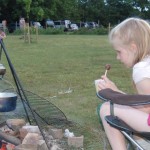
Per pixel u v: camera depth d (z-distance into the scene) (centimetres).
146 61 280
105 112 279
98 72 1078
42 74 1038
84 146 442
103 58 1509
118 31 287
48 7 5247
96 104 651
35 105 549
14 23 5022
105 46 2203
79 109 614
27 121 507
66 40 2880
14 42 2591
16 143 414
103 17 6375
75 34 4419
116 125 254
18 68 1177
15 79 431
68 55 1644
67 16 5638
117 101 261
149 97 254
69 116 560
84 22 6250
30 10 4978
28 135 418
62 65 1266
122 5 6406
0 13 5009
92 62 1366
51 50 1916
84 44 2403
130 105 256
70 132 478
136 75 277
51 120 510
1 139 411
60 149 428
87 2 6297
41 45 2300
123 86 843
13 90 607
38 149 404
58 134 462
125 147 275
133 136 285
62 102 666
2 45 416
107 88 284
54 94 743
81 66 1239
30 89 798
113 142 274
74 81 910
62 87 827
